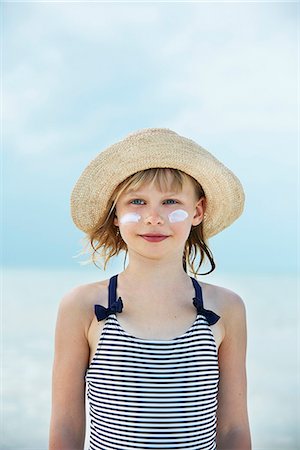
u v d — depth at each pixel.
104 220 2.47
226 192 2.46
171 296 2.31
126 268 2.38
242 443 2.36
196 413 2.20
